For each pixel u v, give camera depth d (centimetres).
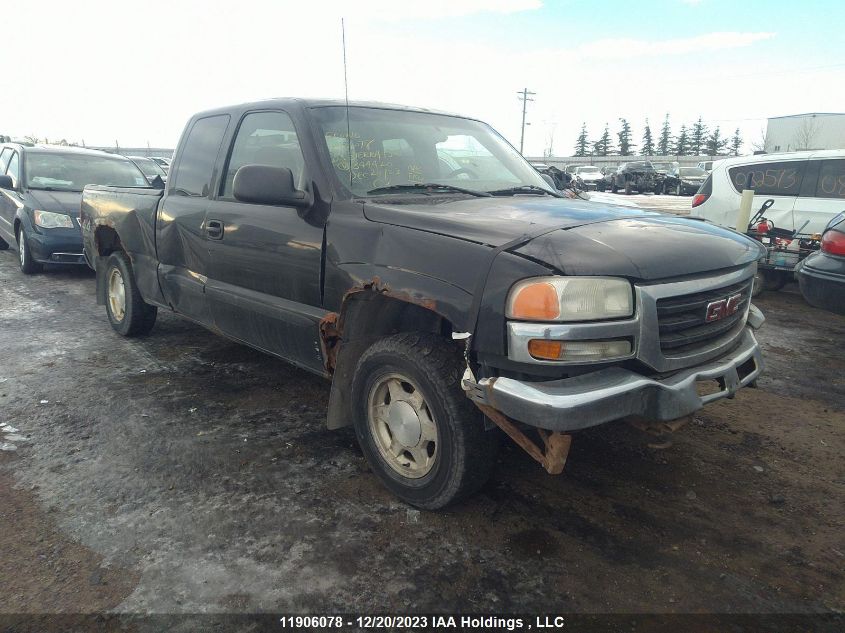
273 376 472
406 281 272
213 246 401
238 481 320
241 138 399
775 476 333
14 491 307
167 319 639
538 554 264
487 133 443
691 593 242
